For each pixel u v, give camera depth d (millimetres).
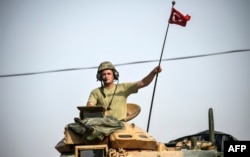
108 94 25812
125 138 21922
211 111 27312
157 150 22891
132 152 21984
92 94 25984
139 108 26516
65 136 22406
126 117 26141
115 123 22609
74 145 22438
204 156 23062
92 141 21984
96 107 22594
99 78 26219
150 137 23062
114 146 22047
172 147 25328
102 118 22516
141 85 26016
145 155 21781
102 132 21812
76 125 22281
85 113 22734
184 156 22516
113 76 26312
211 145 25219
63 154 22797
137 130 23312
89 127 21547
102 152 21453
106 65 26031
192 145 24422
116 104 25562
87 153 21375
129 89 26062
